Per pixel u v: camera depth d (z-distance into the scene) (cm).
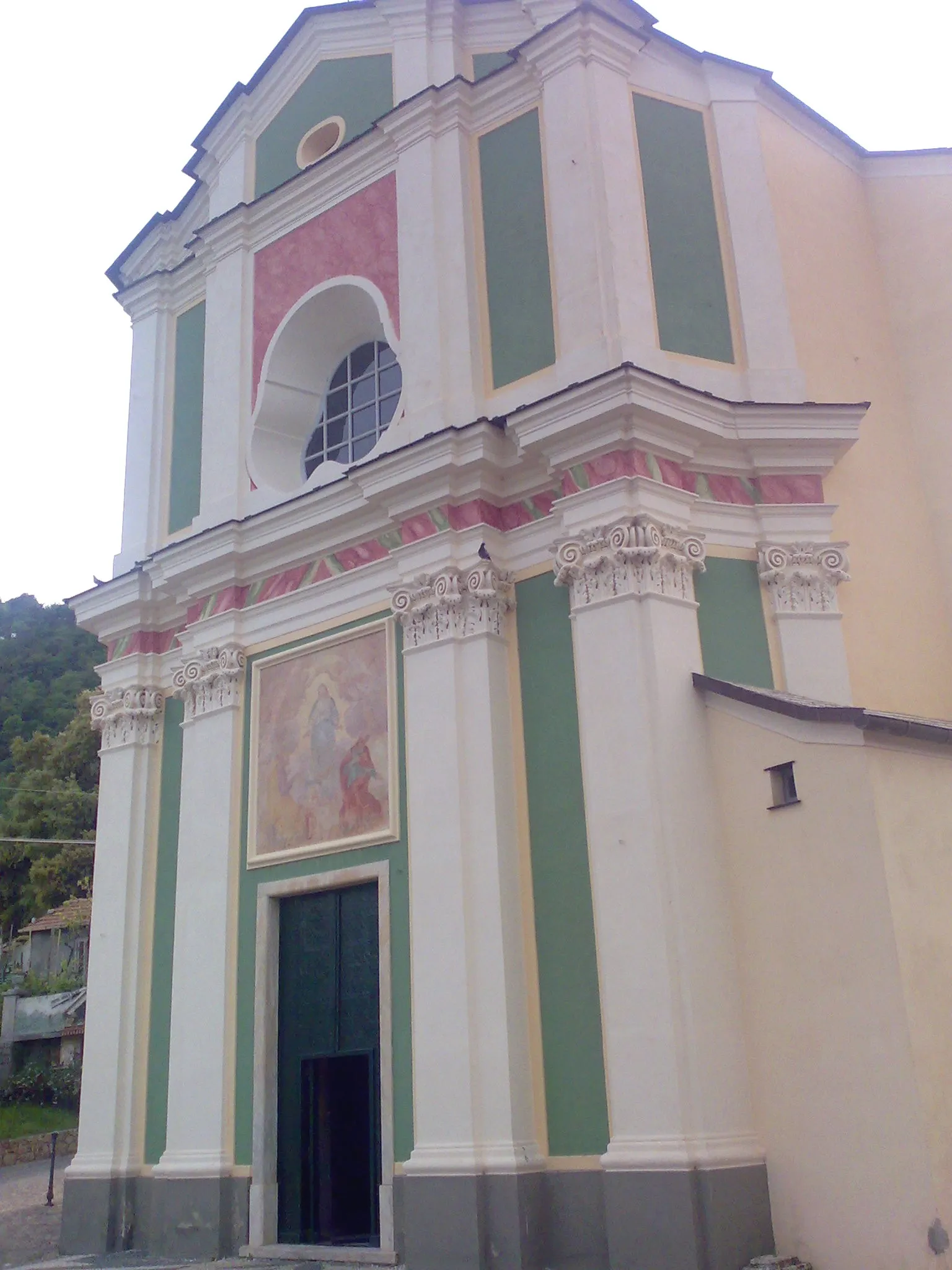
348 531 1338
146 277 1742
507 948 1099
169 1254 1233
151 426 1666
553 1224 1032
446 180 1389
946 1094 910
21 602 6438
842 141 1534
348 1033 1221
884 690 1226
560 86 1332
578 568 1144
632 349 1206
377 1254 1102
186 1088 1288
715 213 1347
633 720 1077
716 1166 949
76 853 4481
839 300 1420
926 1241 872
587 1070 1052
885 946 934
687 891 1027
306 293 1505
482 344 1324
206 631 1444
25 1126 2609
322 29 1587
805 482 1247
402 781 1230
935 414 1416
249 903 1319
